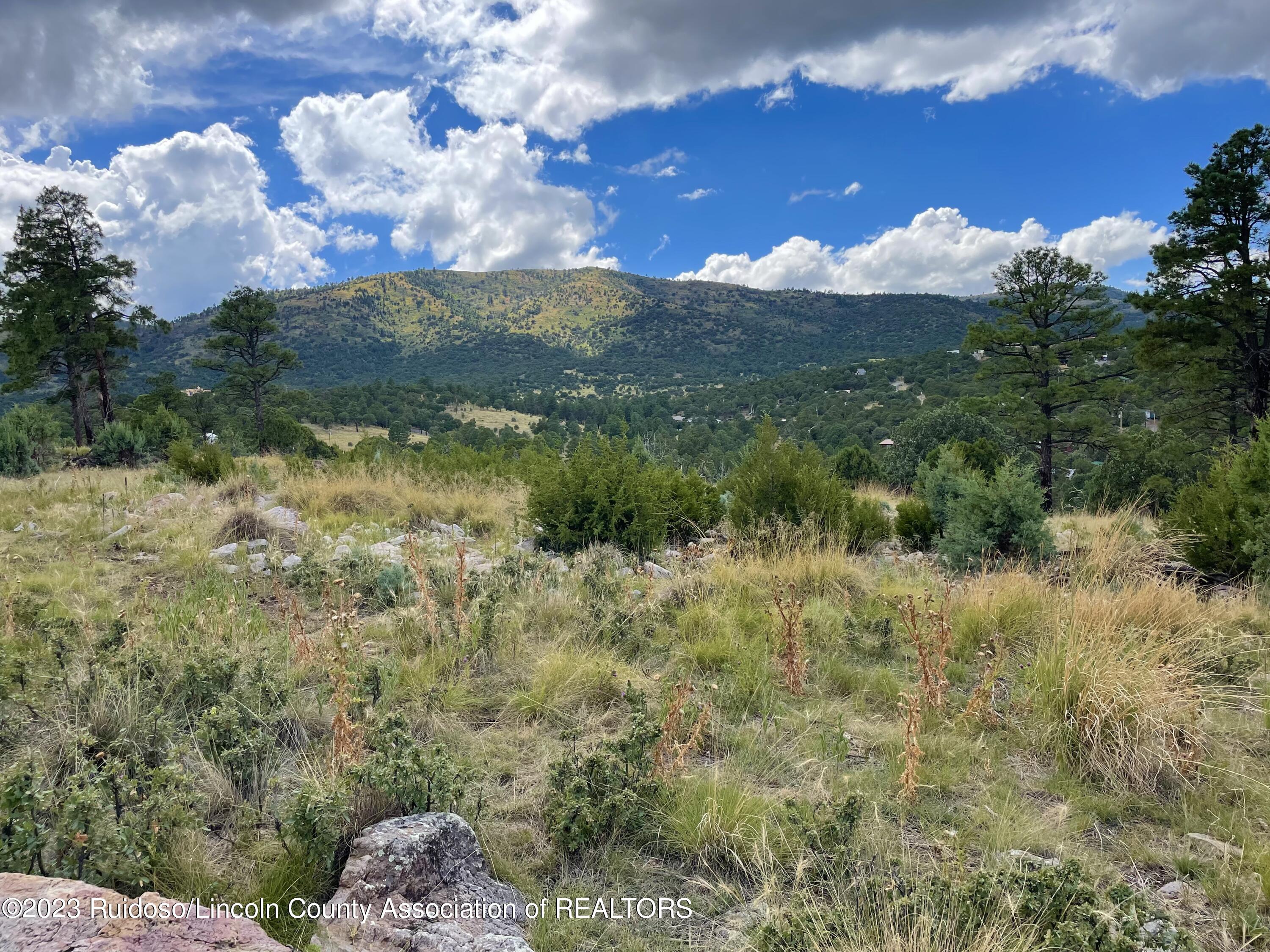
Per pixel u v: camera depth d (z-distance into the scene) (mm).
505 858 2438
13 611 4152
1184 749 3176
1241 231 23578
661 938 2119
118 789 2215
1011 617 4848
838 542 7199
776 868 2377
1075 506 25156
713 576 5766
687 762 3043
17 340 29906
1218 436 27000
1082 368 28281
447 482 11281
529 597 5094
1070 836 2664
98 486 10312
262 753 2766
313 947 1783
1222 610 5012
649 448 15492
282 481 10805
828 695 3949
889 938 1943
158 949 1490
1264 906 2270
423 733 3250
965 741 3332
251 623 4332
